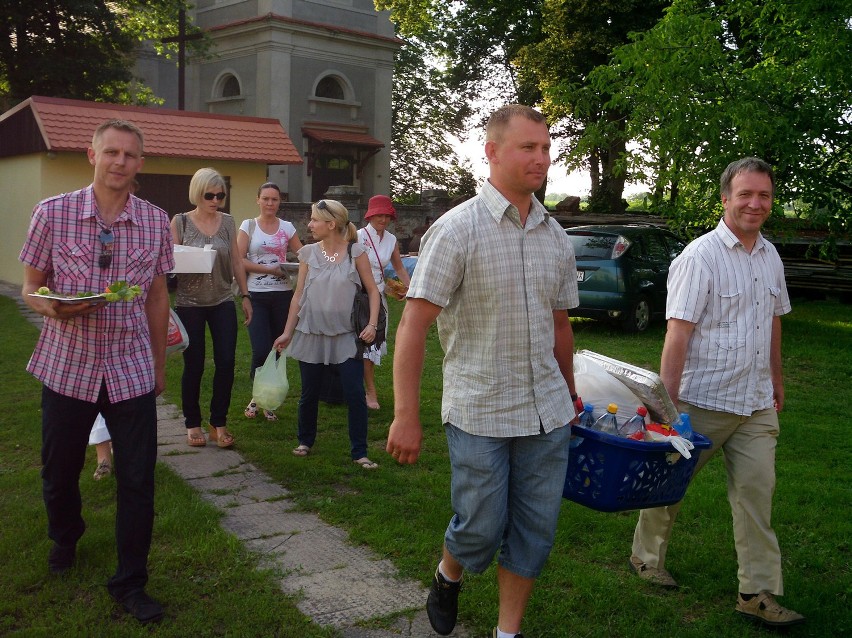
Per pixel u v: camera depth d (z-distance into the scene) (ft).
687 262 11.73
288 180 90.17
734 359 11.61
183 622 10.93
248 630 10.74
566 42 76.18
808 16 36.35
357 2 94.79
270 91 88.07
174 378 25.70
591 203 78.18
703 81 37.04
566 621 11.39
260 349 21.66
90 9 79.00
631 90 38.83
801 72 36.42
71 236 10.96
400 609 11.57
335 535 14.21
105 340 11.09
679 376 11.66
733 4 38.81
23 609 11.09
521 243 9.49
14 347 30.09
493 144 9.49
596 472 10.23
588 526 14.73
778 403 12.67
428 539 13.83
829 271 55.36
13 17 77.41
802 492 17.08
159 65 99.09
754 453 11.66
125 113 50.60
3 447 18.37
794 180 37.70
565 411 9.82
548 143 9.43
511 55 96.58
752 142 35.09
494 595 11.87
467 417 9.52
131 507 11.24
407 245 70.03
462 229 9.32
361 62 95.50
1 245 55.77
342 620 11.21
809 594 12.51
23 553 12.67
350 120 95.50
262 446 19.17
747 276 11.71
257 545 13.65
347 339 17.93
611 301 38.09
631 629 11.25
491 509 9.46
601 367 11.59
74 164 48.70
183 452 18.71
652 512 12.62
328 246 18.04
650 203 41.06
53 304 10.43
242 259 20.52
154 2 84.07
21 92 82.38
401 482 16.83
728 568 13.23
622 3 73.20
